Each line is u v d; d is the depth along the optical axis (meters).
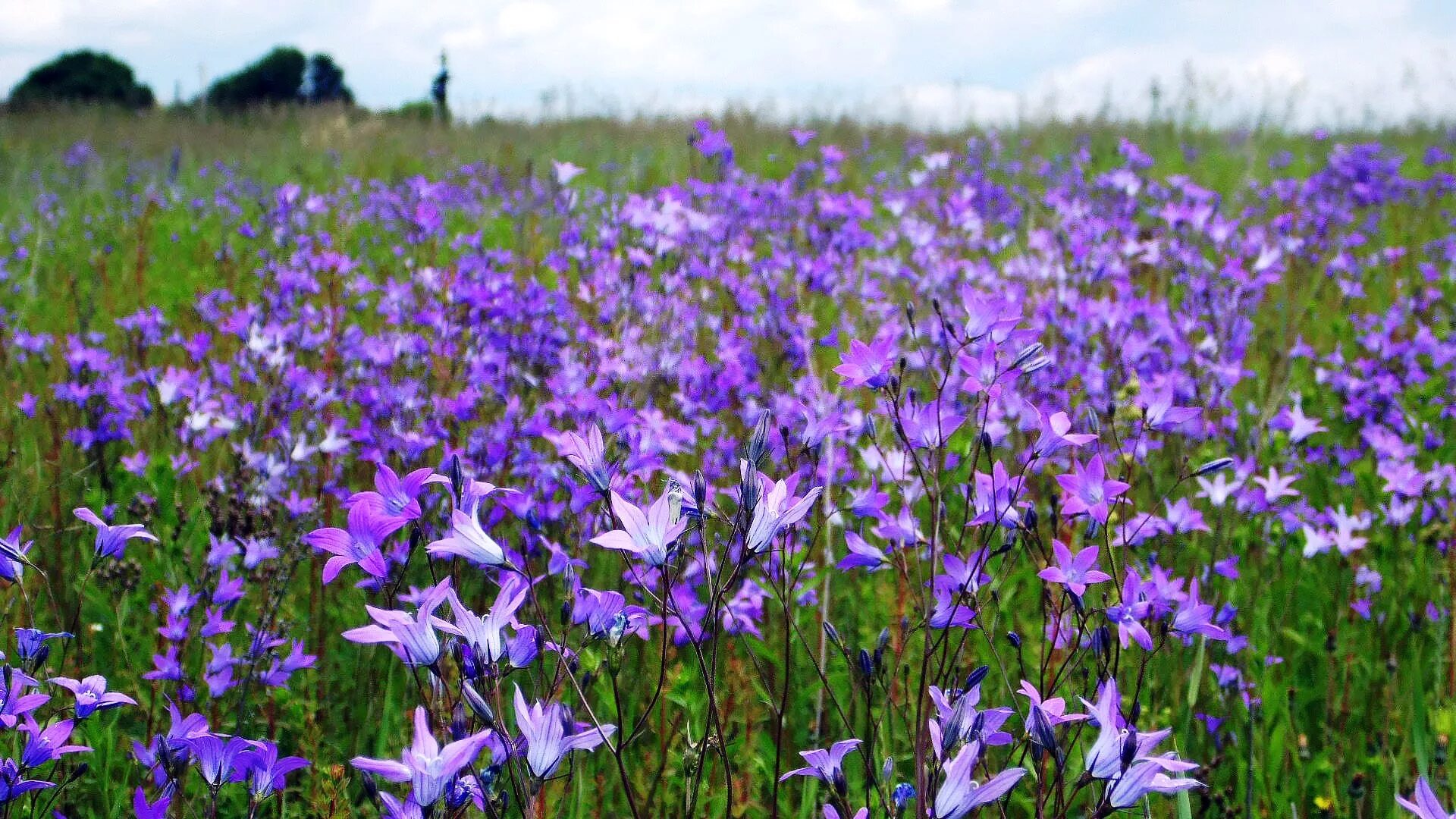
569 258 6.32
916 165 13.48
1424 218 11.06
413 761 1.54
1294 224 8.89
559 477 3.36
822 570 3.52
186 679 3.01
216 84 44.03
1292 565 4.30
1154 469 4.52
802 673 3.40
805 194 8.25
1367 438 4.68
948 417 2.40
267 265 7.18
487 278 5.17
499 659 1.82
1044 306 5.18
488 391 4.46
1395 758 3.11
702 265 6.32
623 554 2.17
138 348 5.72
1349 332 7.16
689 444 4.12
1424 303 7.18
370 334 5.96
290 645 3.45
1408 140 17.03
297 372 4.45
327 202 10.31
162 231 10.83
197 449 4.58
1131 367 4.72
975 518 2.36
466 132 18.77
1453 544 3.40
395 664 3.29
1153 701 3.09
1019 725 2.82
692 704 2.89
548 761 1.69
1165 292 6.73
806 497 1.94
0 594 3.06
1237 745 3.17
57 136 21.52
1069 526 3.37
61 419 4.92
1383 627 3.78
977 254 7.71
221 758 1.96
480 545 1.91
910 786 1.85
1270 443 4.96
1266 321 7.31
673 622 3.02
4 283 8.16
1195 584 2.33
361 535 1.92
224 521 3.65
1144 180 9.11
